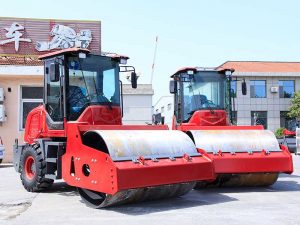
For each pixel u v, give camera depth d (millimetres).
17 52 19766
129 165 6980
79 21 20250
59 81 9078
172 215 6793
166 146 7766
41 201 8383
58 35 20047
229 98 11617
